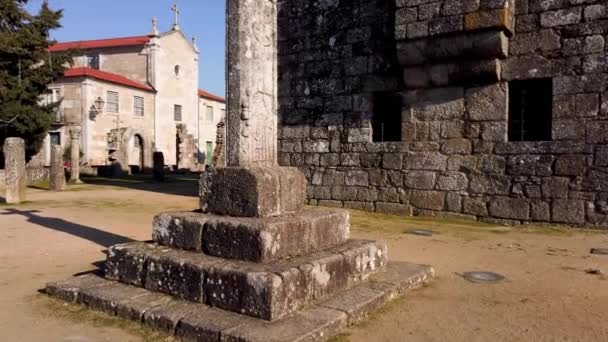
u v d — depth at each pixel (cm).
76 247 637
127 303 373
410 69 906
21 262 556
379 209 967
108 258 437
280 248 384
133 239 692
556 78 791
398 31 878
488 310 395
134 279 414
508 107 849
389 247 645
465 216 870
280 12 1105
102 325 357
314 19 1059
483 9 795
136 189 1684
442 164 897
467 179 871
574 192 776
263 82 464
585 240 688
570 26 780
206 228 404
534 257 588
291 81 1091
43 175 2020
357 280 430
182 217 425
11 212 1014
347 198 1011
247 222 386
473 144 866
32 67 2136
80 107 2881
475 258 584
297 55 1082
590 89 764
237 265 365
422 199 918
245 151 441
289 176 446
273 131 476
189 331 328
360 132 999
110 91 3073
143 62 3478
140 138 3350
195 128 3950
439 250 629
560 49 788
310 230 418
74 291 409
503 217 833
